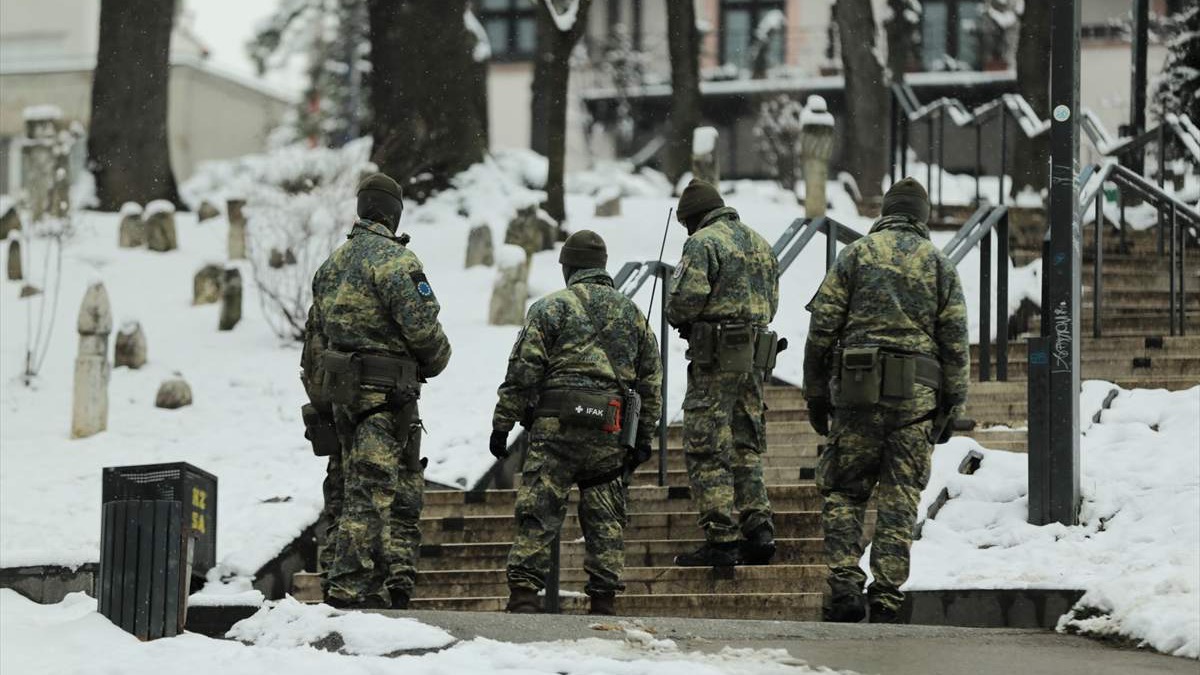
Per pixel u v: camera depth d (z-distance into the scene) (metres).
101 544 18.72
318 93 112.19
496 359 38.16
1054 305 23.28
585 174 72.31
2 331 43.81
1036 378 23.19
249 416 36.75
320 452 20.67
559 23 52.06
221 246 54.47
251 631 17.08
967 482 24.30
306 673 15.07
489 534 26.22
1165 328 32.69
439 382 36.44
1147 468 24.06
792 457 27.33
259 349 42.41
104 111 65.19
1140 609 17.22
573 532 26.14
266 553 25.31
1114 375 29.72
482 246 48.38
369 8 61.25
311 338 20.84
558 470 20.28
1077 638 17.50
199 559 24.22
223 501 29.17
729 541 21.95
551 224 50.50
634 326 20.69
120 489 22.48
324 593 19.45
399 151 59.53
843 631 17.44
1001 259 29.53
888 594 19.30
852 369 19.47
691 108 68.44
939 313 19.81
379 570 19.31
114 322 45.28
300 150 70.88
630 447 20.47
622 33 111.44
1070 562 21.12
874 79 72.44
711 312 21.64
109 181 64.88
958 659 15.52
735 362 21.45
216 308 46.72
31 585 23.80
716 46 111.44
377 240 19.88
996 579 20.45
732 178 107.06
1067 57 23.95
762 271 22.05
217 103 114.94
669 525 24.97
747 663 14.93
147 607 18.42
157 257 52.53
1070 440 22.92
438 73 60.06
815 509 24.84
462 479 28.98
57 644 17.83
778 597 21.80
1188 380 28.66
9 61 126.25
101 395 35.53
